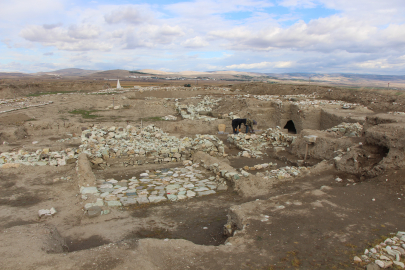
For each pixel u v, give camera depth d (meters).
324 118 18.80
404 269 3.87
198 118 22.14
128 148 11.30
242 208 5.88
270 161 11.96
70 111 23.45
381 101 21.14
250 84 36.53
